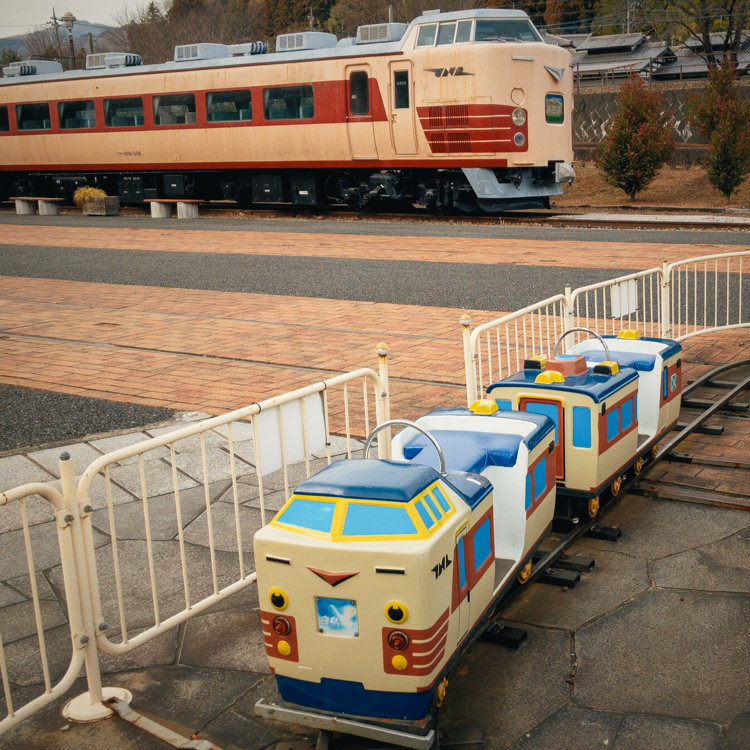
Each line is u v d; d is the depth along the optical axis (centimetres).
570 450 470
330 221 2255
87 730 328
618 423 489
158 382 806
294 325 1030
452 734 320
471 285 1220
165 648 387
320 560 295
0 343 998
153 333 1019
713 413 684
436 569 293
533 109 2005
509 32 2030
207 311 1140
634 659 364
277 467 395
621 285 712
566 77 2095
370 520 296
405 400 720
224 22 7244
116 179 2902
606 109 4450
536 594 427
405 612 288
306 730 330
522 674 359
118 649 348
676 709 330
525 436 405
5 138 2988
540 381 478
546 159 2056
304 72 2230
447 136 2033
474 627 343
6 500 298
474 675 360
